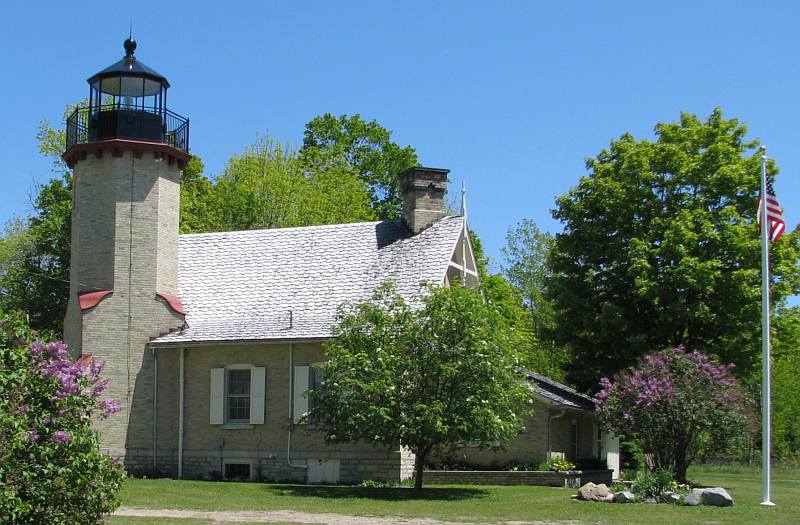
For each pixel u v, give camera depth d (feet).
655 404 93.76
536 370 190.08
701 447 97.55
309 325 107.96
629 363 125.59
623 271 125.70
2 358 46.80
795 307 144.87
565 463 106.11
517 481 103.24
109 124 113.80
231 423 109.09
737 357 121.08
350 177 203.62
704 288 115.96
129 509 71.67
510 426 85.56
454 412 83.92
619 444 143.02
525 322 201.46
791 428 203.62
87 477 47.50
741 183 121.60
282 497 81.76
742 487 111.45
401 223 119.14
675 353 100.22
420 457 88.89
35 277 166.91
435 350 85.76
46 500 46.26
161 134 115.34
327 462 104.32
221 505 75.05
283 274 117.39
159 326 112.06
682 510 73.05
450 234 112.78
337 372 87.51
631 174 126.00
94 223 112.68
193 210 184.55
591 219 129.80
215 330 111.24
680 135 128.36
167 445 110.83
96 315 109.70
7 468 44.37
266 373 107.96
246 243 123.65
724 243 119.03
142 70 114.62
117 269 111.34
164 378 111.86
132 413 109.70
